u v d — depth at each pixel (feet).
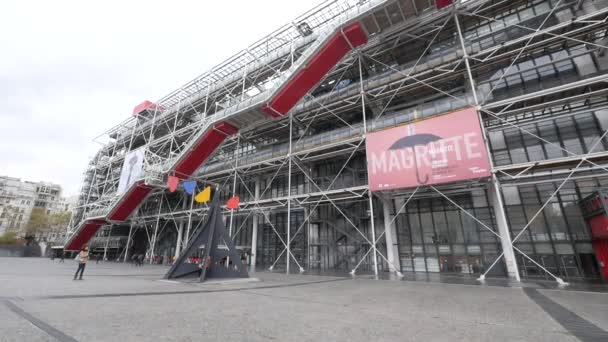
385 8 47.67
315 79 55.47
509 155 47.29
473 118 40.16
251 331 12.04
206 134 64.23
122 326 12.28
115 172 120.88
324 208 69.15
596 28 38.73
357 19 49.29
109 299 19.38
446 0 46.85
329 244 66.28
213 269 36.99
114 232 126.62
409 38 57.47
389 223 55.11
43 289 23.27
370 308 18.12
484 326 13.50
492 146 48.98
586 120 43.09
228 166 76.33
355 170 65.82
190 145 65.77
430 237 53.72
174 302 18.99
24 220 223.30
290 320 14.33
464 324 13.89
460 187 49.75
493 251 47.47
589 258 39.63
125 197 78.89
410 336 11.65
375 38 56.03
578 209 41.70
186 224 98.53
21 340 9.73
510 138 47.96
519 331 12.56
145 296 21.22
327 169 71.15
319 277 43.01
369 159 48.37
